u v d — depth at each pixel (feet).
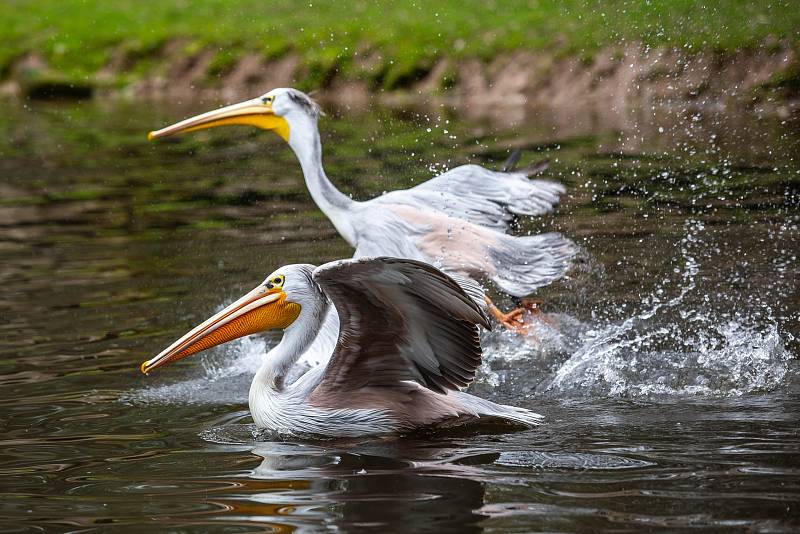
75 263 48.80
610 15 97.81
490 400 30.86
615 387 31.30
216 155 79.30
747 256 43.60
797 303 37.78
